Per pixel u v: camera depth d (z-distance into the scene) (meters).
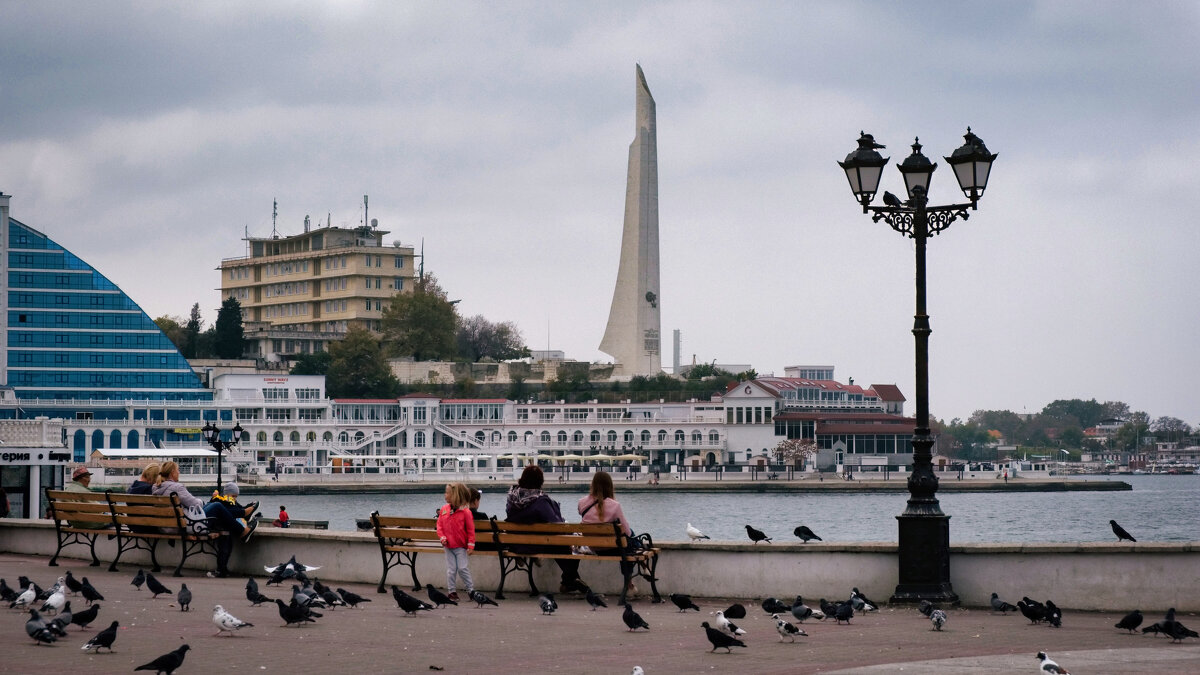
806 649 24.16
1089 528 137.25
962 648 24.23
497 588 33.50
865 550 30.67
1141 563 29.27
